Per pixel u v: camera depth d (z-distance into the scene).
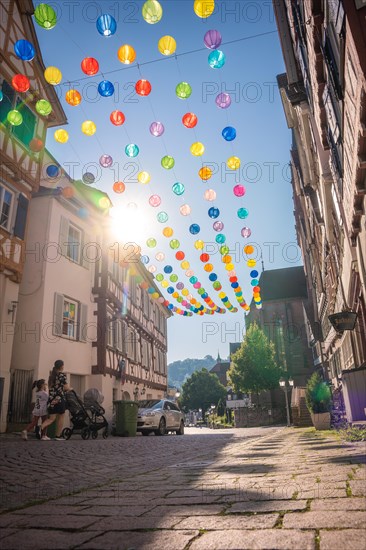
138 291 27.27
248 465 5.14
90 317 18.30
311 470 4.19
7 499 3.27
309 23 7.68
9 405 13.09
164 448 9.16
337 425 13.45
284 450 7.15
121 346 21.95
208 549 1.88
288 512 2.47
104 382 18.45
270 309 56.69
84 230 18.39
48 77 6.82
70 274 17.02
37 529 2.32
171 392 47.62
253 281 14.09
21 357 14.52
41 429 11.30
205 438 13.85
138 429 17.11
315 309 31.92
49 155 16.86
